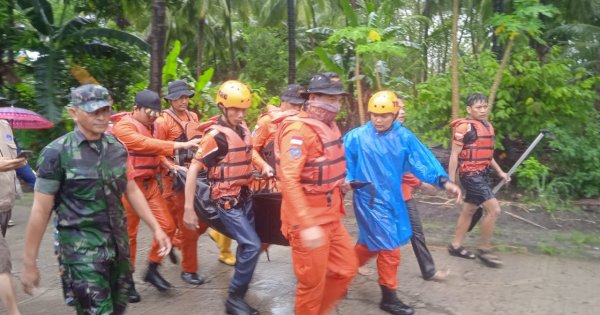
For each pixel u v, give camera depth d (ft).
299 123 11.10
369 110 13.67
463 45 69.82
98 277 9.71
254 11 81.30
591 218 24.14
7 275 12.26
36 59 36.04
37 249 9.74
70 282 9.83
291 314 14.43
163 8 27.66
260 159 16.16
